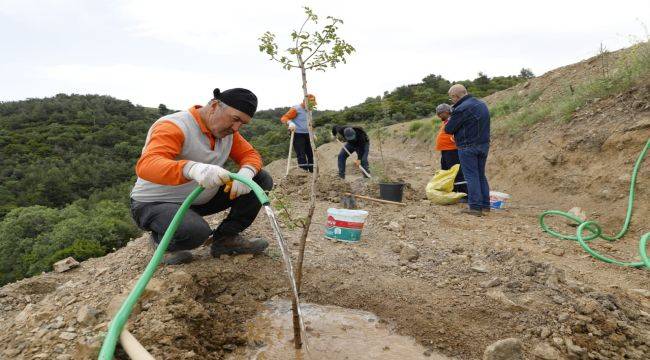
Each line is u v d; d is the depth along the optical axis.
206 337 2.73
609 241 4.80
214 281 3.17
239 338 2.75
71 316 2.69
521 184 7.78
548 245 4.51
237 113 2.90
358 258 3.87
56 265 4.01
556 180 6.95
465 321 2.93
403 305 3.10
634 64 7.52
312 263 3.66
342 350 2.68
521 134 9.07
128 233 24.47
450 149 6.83
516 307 2.97
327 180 6.42
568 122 7.79
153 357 2.19
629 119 6.45
